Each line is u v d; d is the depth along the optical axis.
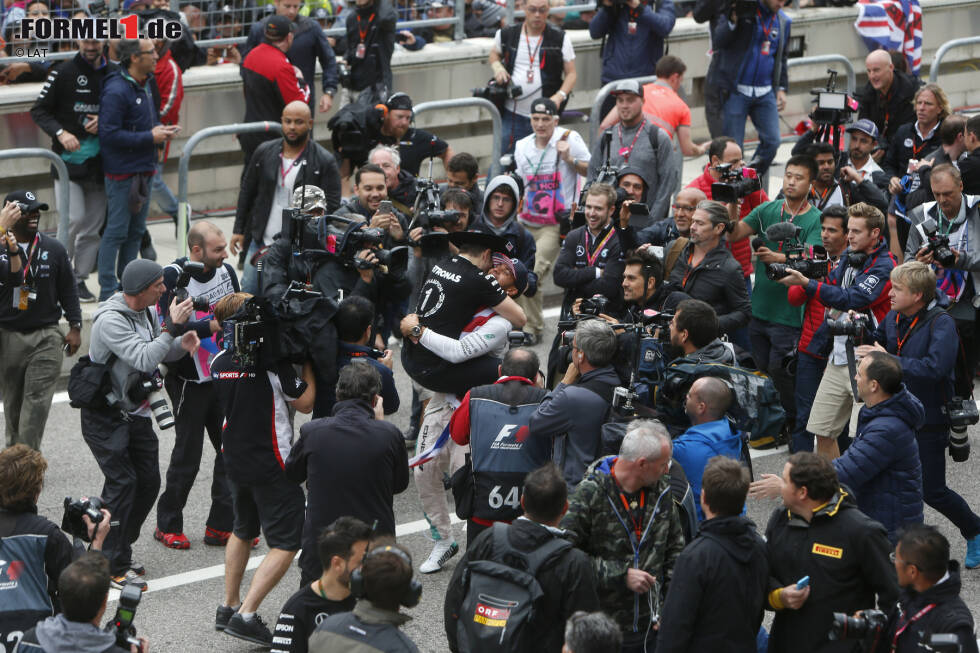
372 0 47.50
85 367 27.72
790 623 19.94
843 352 30.31
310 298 26.06
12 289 31.23
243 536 26.11
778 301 34.06
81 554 20.61
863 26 64.06
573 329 27.64
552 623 19.08
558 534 19.42
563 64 50.38
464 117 55.72
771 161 51.84
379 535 20.23
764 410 24.53
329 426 23.78
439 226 31.92
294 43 46.53
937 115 42.06
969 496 32.66
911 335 27.94
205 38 50.47
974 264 32.00
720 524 19.06
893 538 24.33
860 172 41.06
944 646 17.14
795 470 19.58
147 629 26.20
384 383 26.50
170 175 50.25
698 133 63.19
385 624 17.64
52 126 39.62
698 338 25.61
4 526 20.19
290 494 25.48
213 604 27.44
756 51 49.81
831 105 38.81
